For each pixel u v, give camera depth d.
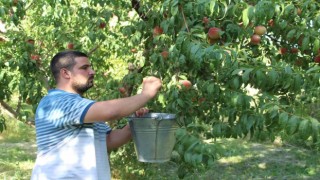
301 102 2.61
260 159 8.10
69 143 2.21
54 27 4.91
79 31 4.91
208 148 2.13
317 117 4.63
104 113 2.06
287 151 8.66
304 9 2.64
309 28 2.70
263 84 2.14
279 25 2.67
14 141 9.63
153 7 3.09
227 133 2.41
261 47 2.97
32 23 5.20
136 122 2.28
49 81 4.46
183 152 2.17
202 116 2.77
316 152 8.37
